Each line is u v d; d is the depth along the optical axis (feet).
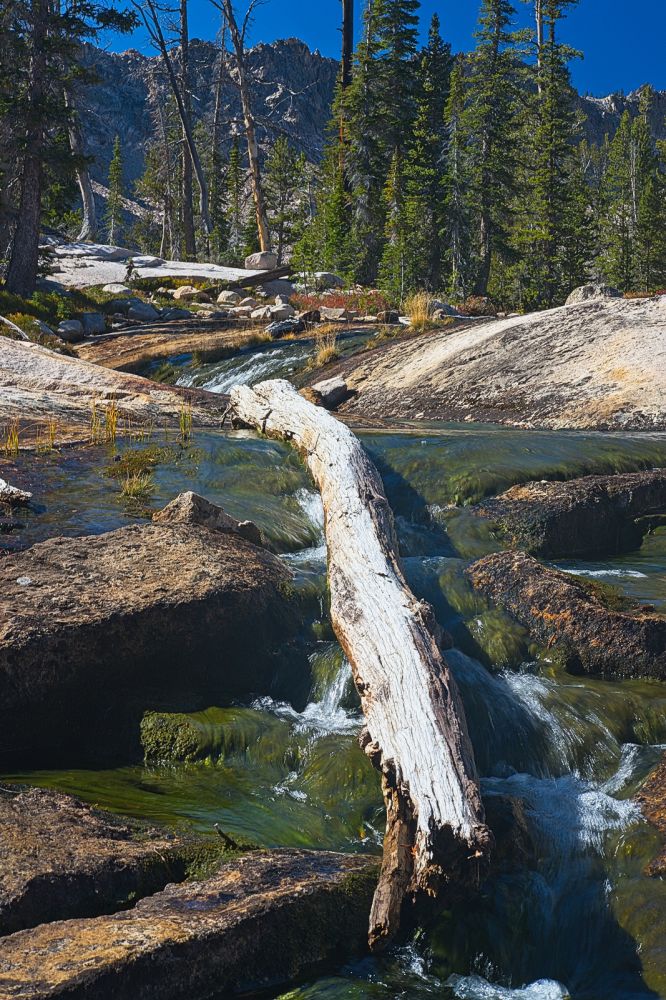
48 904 13.08
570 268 156.25
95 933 12.27
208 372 68.18
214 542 24.47
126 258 133.59
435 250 141.18
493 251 154.40
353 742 18.99
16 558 22.71
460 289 130.31
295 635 23.09
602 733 19.98
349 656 20.15
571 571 28.14
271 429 37.50
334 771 18.29
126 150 516.73
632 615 23.09
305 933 13.61
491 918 14.99
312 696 21.50
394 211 144.36
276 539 27.81
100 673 20.10
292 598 23.77
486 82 151.23
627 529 31.50
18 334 71.46
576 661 22.76
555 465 34.14
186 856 14.83
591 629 22.88
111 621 20.18
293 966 13.38
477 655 22.86
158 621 20.75
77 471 32.37
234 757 19.15
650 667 22.12
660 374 46.70
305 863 14.87
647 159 266.57
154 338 80.79
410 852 15.11
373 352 61.67
